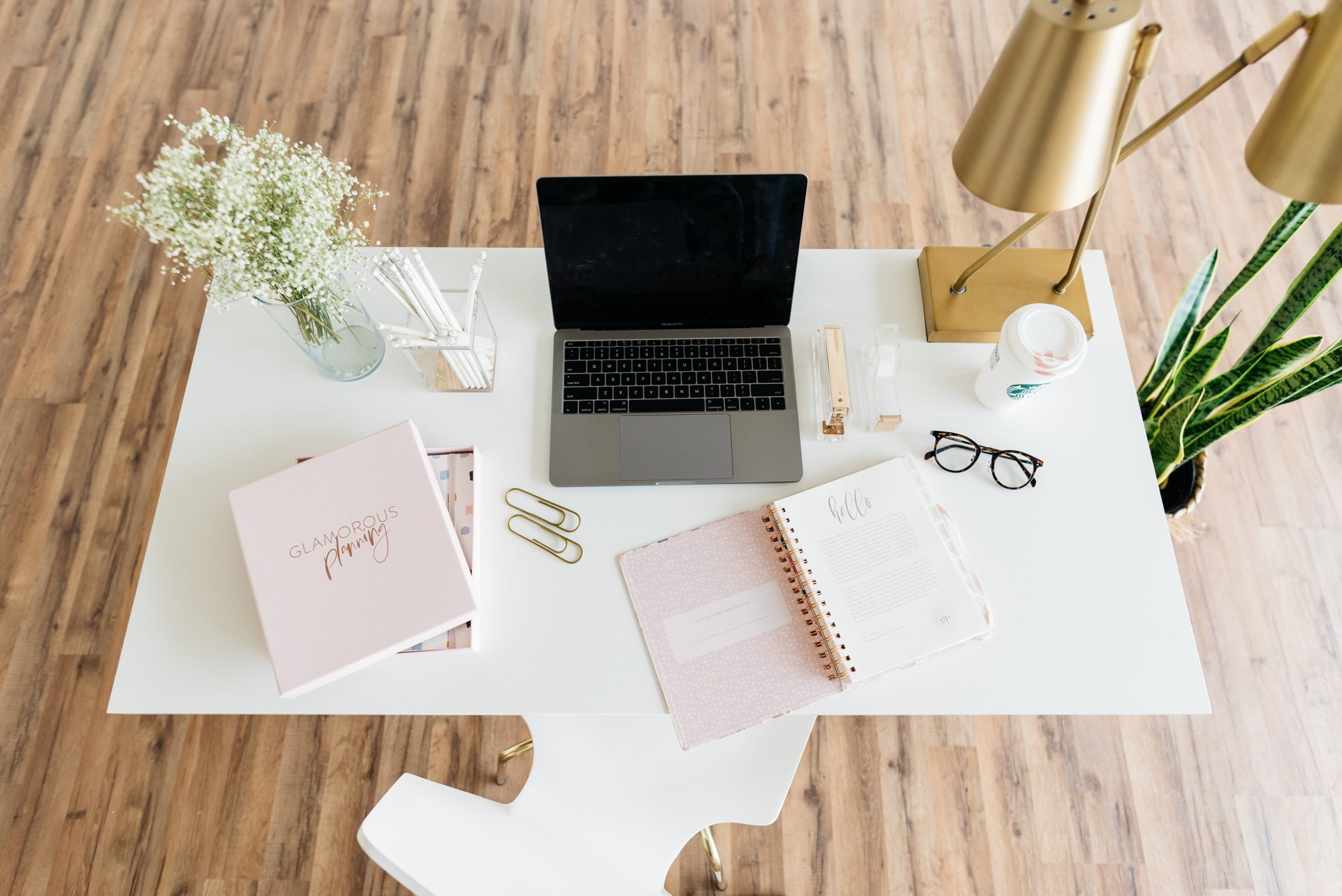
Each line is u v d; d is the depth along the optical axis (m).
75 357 2.03
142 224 0.96
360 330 1.21
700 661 1.09
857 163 2.28
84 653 1.77
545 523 1.16
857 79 2.38
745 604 1.12
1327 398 2.01
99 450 1.94
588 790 1.27
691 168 2.27
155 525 1.15
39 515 1.88
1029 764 1.74
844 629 1.08
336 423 1.22
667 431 1.20
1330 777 1.72
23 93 2.31
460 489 1.16
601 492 1.18
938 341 1.28
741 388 1.22
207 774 1.70
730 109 2.34
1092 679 1.08
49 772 1.69
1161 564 1.14
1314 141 0.82
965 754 1.75
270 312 1.08
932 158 2.29
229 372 1.25
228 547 1.14
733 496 1.18
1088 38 0.77
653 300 1.22
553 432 1.20
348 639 1.02
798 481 1.19
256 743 1.73
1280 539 1.90
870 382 1.24
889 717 1.78
